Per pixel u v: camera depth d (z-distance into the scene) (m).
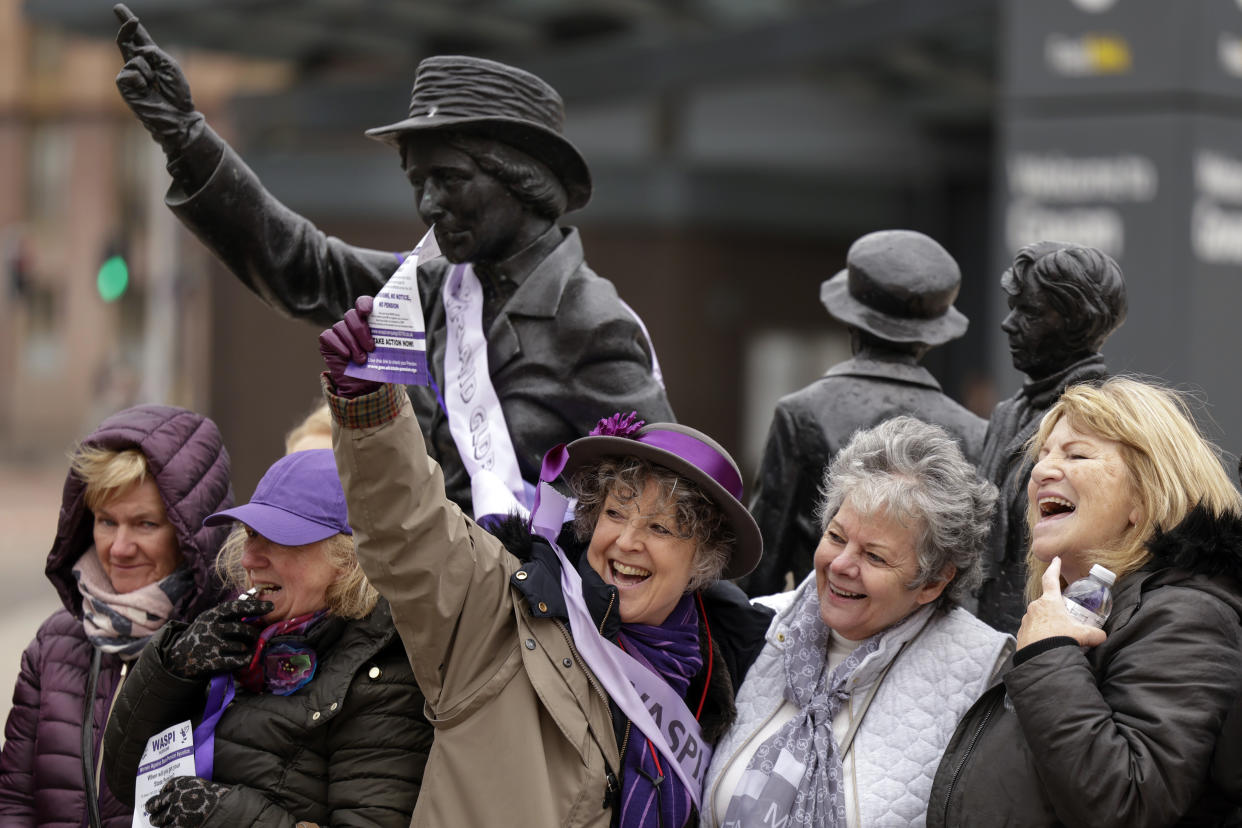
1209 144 12.89
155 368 31.94
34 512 40.97
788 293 36.72
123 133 57.78
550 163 5.68
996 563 5.70
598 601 4.83
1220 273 13.05
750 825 4.74
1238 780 4.20
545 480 4.94
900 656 4.98
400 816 4.68
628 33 31.16
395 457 4.46
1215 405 12.91
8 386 59.41
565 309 5.74
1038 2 13.47
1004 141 13.71
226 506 5.61
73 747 5.38
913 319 6.29
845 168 35.16
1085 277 5.48
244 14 28.56
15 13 58.38
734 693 5.18
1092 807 4.20
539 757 4.60
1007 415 5.82
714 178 34.75
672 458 4.84
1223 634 4.35
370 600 4.83
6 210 58.94
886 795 4.73
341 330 4.34
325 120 31.09
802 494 6.33
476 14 29.50
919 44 28.88
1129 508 4.64
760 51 26.61
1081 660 4.34
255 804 4.60
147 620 5.40
